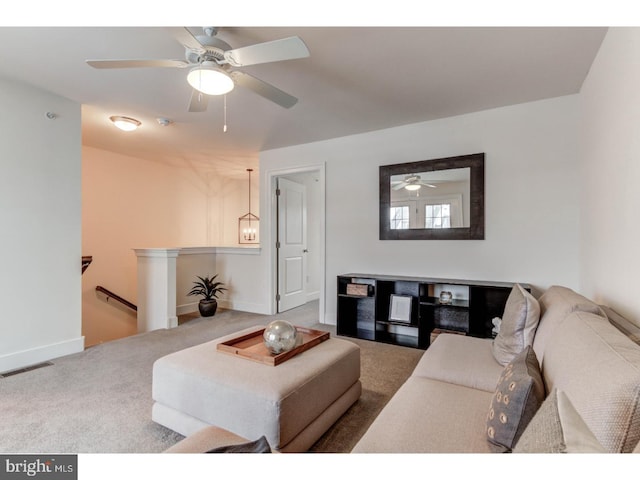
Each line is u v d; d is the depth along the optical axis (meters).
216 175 6.75
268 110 3.26
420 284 3.35
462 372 1.72
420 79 2.62
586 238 2.59
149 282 4.34
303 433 1.66
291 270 5.35
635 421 0.74
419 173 3.59
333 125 3.70
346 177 4.10
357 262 4.03
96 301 4.88
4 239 2.72
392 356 3.12
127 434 1.85
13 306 2.77
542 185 3.01
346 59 2.32
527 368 1.20
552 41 2.09
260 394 1.54
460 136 3.39
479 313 3.24
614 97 1.84
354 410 2.13
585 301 1.53
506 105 3.14
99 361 2.95
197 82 2.03
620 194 1.75
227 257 5.37
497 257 3.22
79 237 3.21
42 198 2.95
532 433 0.77
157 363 1.89
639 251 1.50
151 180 5.61
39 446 1.73
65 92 2.92
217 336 3.75
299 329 2.45
